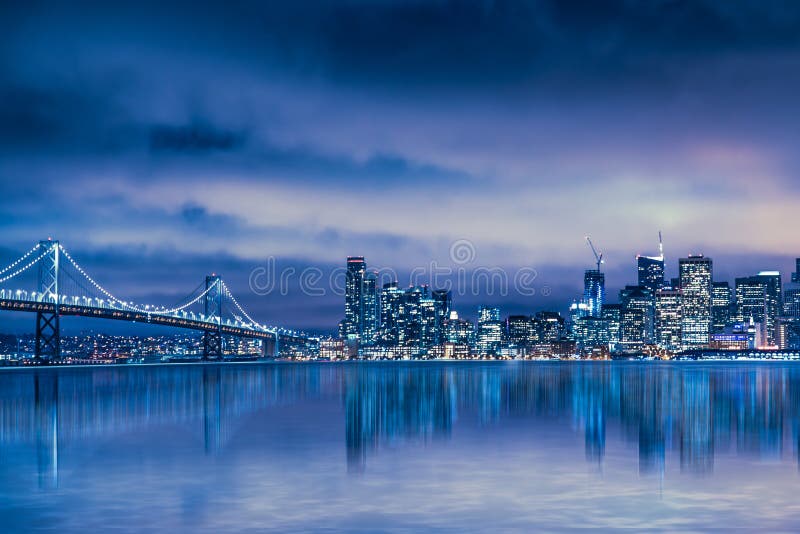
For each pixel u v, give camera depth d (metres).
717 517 29.28
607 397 97.69
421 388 121.06
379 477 37.34
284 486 35.16
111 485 35.34
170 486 35.12
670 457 43.78
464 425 61.25
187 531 27.45
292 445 48.75
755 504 31.39
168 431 56.75
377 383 140.88
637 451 46.22
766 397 98.44
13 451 46.19
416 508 30.84
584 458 43.44
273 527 28.00
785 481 36.19
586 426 60.56
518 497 32.81
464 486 35.19
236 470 39.25
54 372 198.62
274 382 143.12
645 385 133.12
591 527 27.97
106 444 49.19
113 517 29.39
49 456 44.06
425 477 37.38
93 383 135.50
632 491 34.03
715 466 40.50
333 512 30.19
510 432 56.28
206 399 93.12
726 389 119.50
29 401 89.12
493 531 27.44
